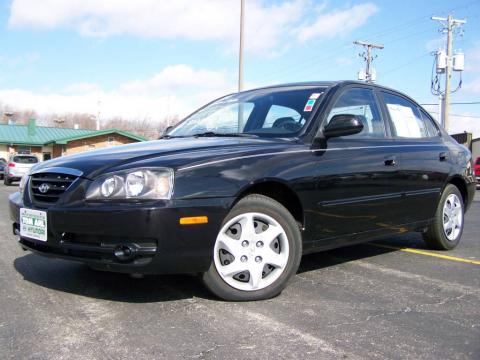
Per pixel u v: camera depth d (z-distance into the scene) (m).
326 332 2.93
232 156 3.38
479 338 2.89
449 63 30.00
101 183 3.13
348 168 3.99
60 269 4.30
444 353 2.67
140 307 3.31
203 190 3.16
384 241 5.95
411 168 4.66
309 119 4.01
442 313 3.31
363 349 2.70
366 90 4.68
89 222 3.06
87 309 3.27
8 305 3.35
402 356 2.62
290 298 3.57
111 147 3.94
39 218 3.33
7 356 2.57
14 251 5.12
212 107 5.05
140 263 3.02
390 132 4.70
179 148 3.50
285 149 3.65
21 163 23.31
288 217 3.56
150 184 3.06
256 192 3.61
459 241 5.78
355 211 4.07
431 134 5.38
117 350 2.65
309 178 3.68
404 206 4.62
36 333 2.87
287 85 4.79
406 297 3.66
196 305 3.36
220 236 3.31
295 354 2.62
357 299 3.58
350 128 3.78
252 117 4.41
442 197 5.23
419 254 5.21
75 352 2.62
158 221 2.98
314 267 4.56
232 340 2.79
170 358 2.56
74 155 3.76
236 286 3.39
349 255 5.12
